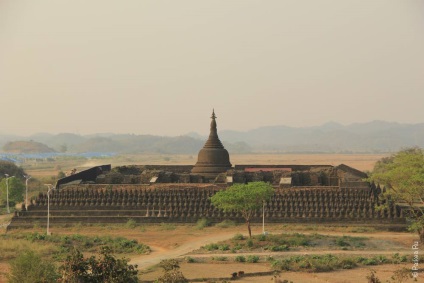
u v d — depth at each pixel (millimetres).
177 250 163250
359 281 126062
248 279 129625
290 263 141250
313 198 199750
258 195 168250
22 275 114375
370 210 193500
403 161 182125
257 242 165250
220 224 196375
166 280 115188
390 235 178500
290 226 192250
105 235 184625
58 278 107562
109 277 102875
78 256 105000
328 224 192875
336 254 151125
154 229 194000
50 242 171000
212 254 155000
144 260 150500
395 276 125562
